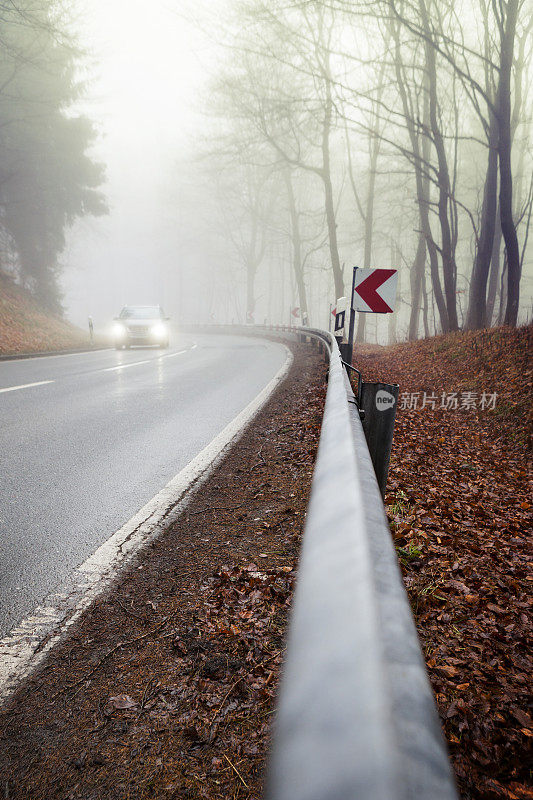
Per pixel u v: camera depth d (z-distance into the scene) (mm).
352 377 9430
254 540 3393
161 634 2404
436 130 17672
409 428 8578
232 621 2510
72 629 2434
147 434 6184
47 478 4551
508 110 14812
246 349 21203
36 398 8484
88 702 1981
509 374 10586
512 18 14023
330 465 1030
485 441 8141
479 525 4637
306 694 338
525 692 2328
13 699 1994
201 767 1705
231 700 2002
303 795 241
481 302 18469
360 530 578
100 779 1659
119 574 2939
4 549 3217
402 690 309
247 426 6648
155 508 3914
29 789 1625
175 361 15398
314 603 465
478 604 3094
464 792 1795
